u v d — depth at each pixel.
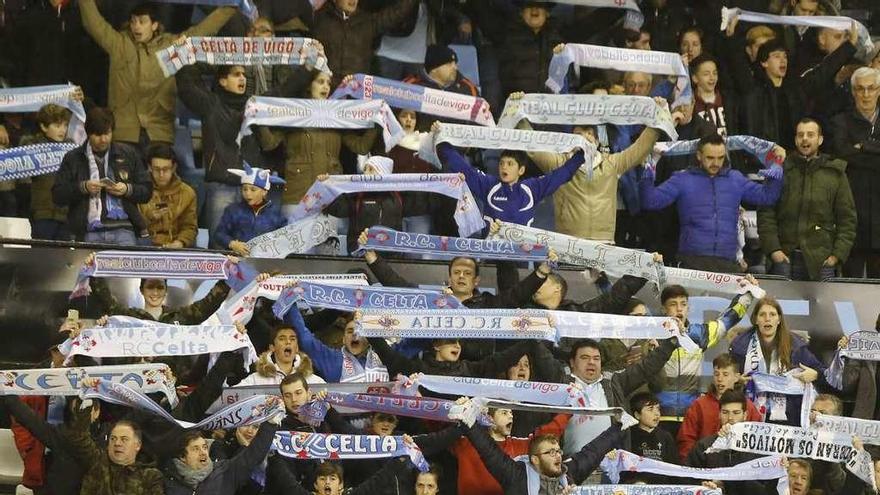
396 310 42.25
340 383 40.94
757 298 46.00
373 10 55.62
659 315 47.91
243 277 43.62
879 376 47.28
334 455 38.53
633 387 42.81
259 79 52.22
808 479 42.22
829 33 56.56
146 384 39.78
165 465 38.75
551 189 48.22
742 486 43.03
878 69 56.56
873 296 50.22
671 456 42.47
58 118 47.59
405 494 38.88
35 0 53.94
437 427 41.66
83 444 37.81
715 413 43.50
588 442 41.62
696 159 52.16
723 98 55.50
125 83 51.12
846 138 53.62
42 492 41.50
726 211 50.28
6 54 53.75
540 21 55.56
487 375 42.47
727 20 55.53
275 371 41.47
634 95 51.91
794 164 52.06
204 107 49.03
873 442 43.34
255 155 49.28
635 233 52.94
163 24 53.78
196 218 48.94
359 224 47.91
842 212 51.88
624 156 50.00
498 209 47.81
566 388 41.09
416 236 45.00
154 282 44.12
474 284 44.75
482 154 53.50
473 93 53.00
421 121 52.03
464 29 56.94
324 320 45.16
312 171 48.91
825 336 49.81
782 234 51.91
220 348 40.41
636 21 57.53
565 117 49.31
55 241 45.16
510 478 38.69
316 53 49.00
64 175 46.06
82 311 44.78
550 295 45.06
